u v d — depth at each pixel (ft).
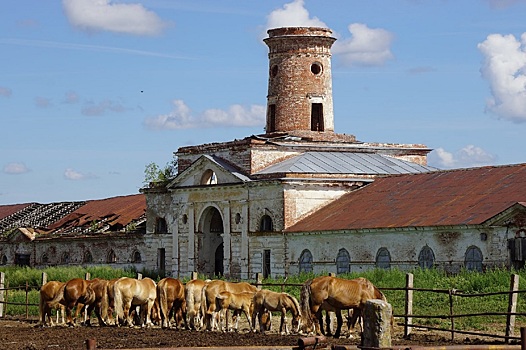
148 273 256.52
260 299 125.49
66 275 218.79
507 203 185.98
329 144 249.75
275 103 256.11
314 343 67.62
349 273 191.42
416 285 154.40
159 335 122.21
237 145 241.55
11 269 241.96
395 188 221.87
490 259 180.75
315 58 255.50
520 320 128.36
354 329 124.67
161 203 262.67
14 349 108.78
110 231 282.77
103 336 122.01
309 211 228.43
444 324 127.44
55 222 319.47
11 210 362.74
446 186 209.97
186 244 253.65
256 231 233.14
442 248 189.47
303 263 220.43
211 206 246.68
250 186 234.79
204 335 121.70
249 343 110.52
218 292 129.90
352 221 211.20
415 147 260.42
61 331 130.52
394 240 199.00
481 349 67.26
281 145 242.37
